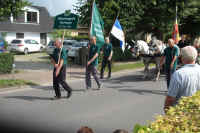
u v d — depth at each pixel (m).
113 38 21.80
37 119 6.31
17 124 5.72
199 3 19.14
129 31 21.58
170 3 19.41
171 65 9.12
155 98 8.86
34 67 17.09
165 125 2.74
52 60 8.30
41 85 11.06
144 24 20.83
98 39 11.48
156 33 22.05
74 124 6.04
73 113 6.94
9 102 8.01
